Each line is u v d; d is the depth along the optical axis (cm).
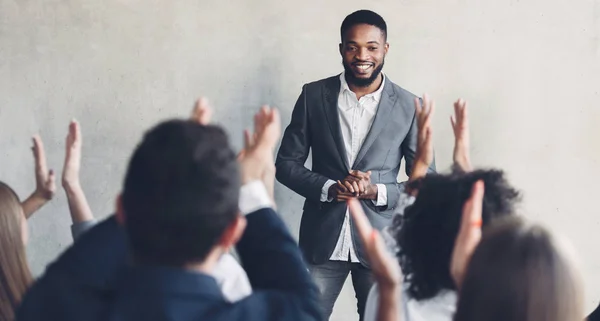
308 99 328
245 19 348
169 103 351
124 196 108
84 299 111
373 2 348
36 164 198
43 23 348
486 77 352
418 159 204
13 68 349
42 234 357
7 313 166
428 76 351
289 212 358
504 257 107
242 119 351
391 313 113
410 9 349
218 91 351
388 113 323
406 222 157
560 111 354
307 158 357
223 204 107
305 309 115
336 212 318
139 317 107
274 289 119
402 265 158
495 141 354
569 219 358
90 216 181
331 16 348
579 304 105
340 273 326
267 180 133
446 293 155
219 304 110
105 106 351
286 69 349
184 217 105
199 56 349
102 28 348
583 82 353
